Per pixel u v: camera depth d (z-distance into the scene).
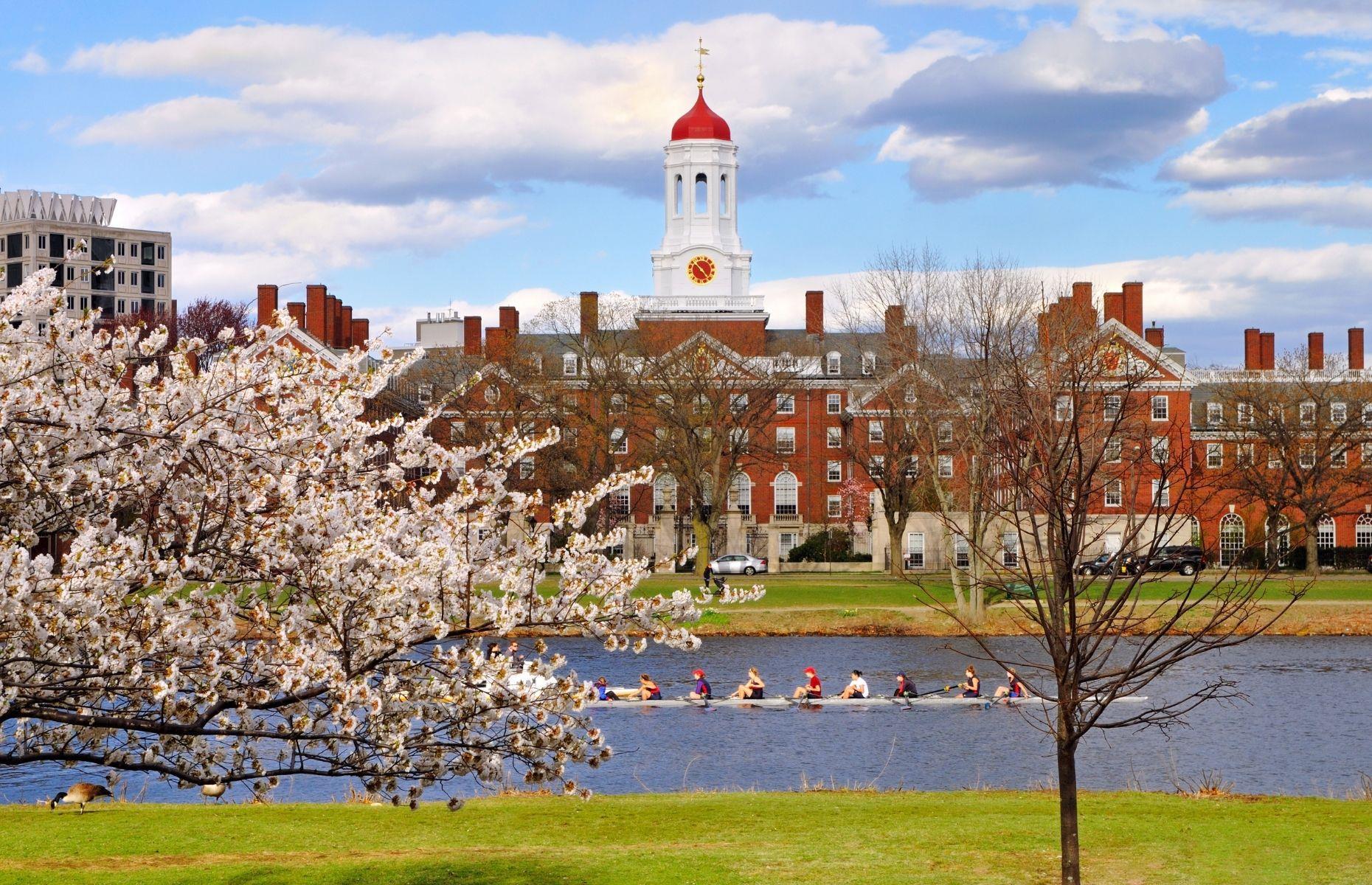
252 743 15.91
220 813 26.73
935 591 84.19
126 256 195.00
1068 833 18.77
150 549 14.33
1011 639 68.06
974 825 25.27
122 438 15.38
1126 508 33.44
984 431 51.72
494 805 28.14
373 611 14.60
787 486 124.56
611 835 24.62
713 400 97.19
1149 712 21.70
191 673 14.63
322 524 14.97
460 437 75.38
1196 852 22.83
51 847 23.02
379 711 13.77
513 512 16.45
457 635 15.13
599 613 15.44
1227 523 99.62
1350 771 37.56
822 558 116.00
